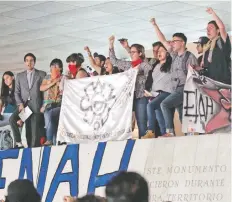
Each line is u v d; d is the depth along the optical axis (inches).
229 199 343.6
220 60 398.9
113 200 138.6
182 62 412.5
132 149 402.3
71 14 516.4
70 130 456.1
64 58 657.6
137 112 431.2
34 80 509.4
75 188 433.1
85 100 450.0
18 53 657.6
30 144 510.9
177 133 454.6
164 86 419.2
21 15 527.5
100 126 437.1
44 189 454.0
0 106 534.3
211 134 364.8
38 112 506.3
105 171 415.2
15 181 182.1
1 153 493.4
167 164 378.6
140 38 573.0
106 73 463.2
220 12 488.4
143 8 489.7
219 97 387.5
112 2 478.0
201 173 360.8
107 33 565.0
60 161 448.1
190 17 507.2
